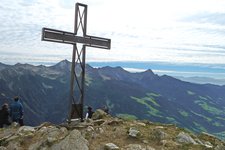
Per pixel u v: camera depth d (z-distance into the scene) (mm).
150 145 15508
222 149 15867
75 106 20000
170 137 16609
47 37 18656
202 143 16953
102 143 15633
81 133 16703
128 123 18969
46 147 15625
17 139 17547
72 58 19938
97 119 21156
